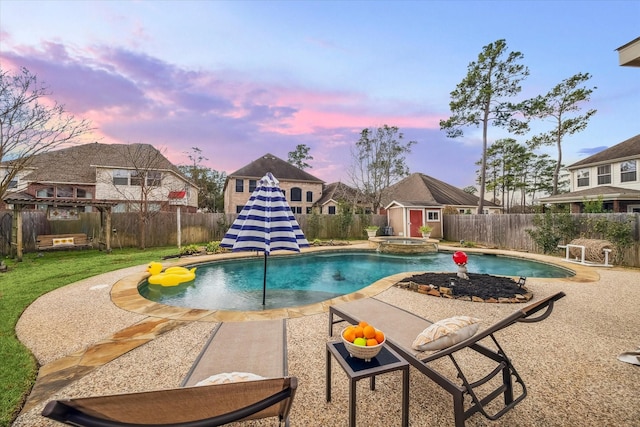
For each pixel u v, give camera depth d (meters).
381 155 25.23
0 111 8.59
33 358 3.16
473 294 5.57
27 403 2.42
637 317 4.49
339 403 2.42
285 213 5.63
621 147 18.70
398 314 3.79
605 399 2.45
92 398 0.99
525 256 11.03
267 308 6.04
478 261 11.73
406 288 6.26
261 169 28.23
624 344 3.52
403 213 18.88
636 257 8.91
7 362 3.07
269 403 1.26
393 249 13.55
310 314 4.68
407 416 2.04
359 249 13.72
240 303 6.36
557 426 2.14
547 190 31.88
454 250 13.38
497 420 2.21
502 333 3.87
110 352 3.32
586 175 19.69
